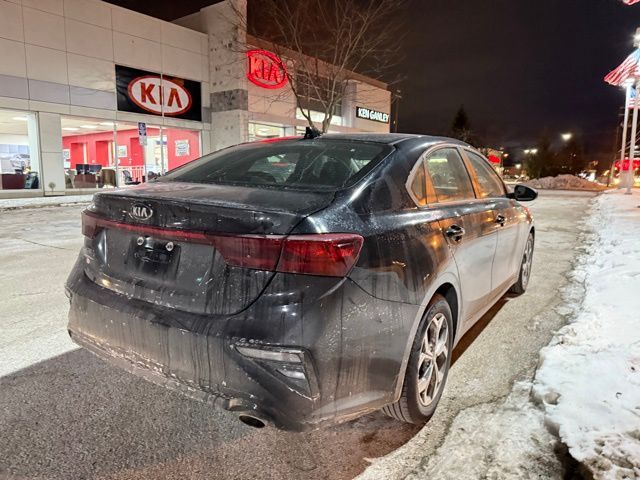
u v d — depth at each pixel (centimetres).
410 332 232
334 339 193
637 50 2225
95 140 2811
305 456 235
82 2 1969
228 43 2480
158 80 2314
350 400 205
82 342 253
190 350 202
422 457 233
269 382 188
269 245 192
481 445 240
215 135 2617
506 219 388
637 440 223
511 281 444
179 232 213
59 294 507
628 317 386
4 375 315
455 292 288
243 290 196
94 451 236
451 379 315
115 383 306
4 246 803
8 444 239
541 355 331
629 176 2428
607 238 842
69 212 1407
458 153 348
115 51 2111
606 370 290
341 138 304
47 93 1888
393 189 250
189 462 229
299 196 222
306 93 2952
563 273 619
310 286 191
